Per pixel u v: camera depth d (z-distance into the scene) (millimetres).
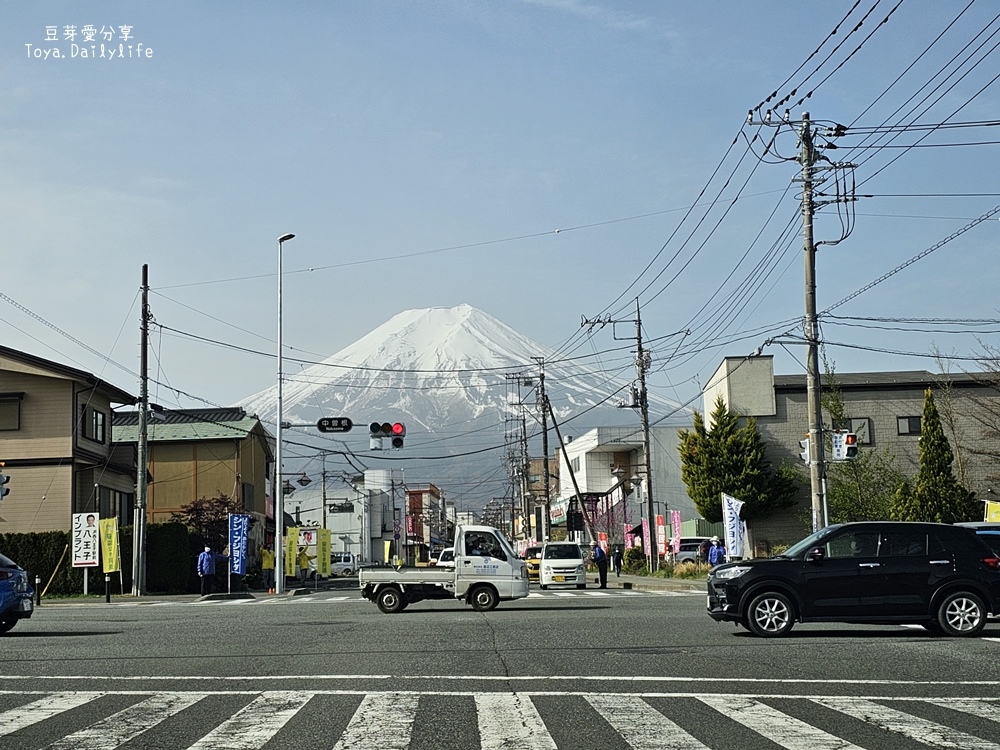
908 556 16688
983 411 47281
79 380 43156
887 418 48094
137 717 9742
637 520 73250
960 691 10984
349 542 100500
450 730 8945
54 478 42531
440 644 16125
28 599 19438
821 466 28062
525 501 84125
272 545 67812
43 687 11781
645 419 49250
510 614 23625
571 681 11828
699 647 15227
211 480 58562
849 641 15922
